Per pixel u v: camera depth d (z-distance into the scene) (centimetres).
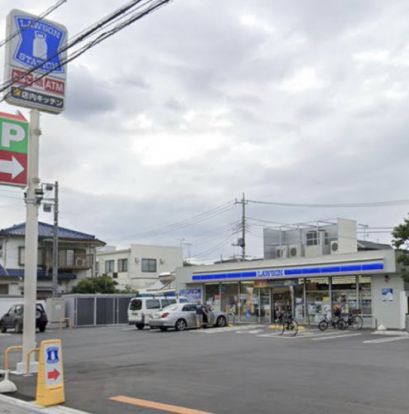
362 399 993
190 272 3941
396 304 2817
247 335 2553
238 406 957
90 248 5369
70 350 2045
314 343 2127
